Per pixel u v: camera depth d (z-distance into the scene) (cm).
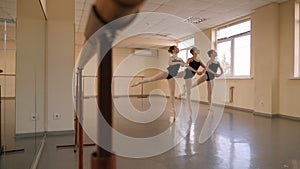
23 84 321
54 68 399
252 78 672
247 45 712
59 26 401
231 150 311
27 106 325
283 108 588
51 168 246
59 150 310
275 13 594
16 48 301
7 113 278
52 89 397
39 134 360
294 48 562
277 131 427
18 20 304
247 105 693
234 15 692
